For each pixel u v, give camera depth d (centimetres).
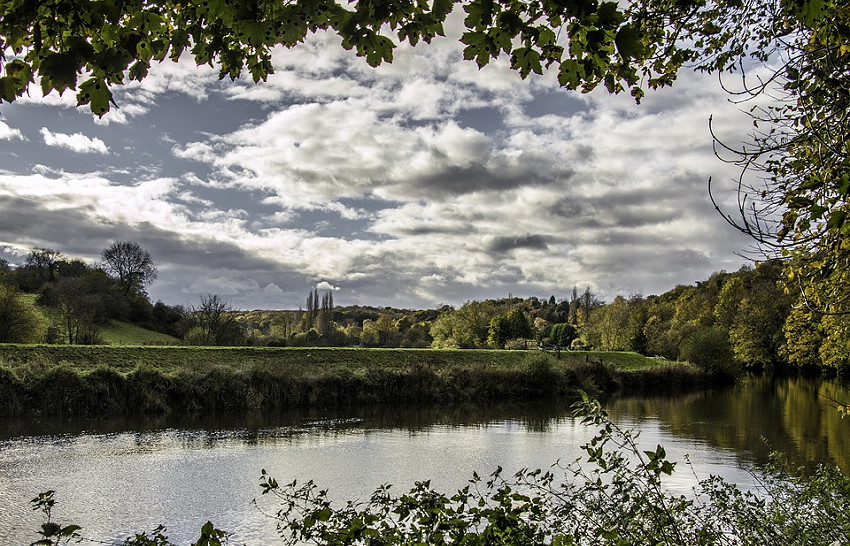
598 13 279
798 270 579
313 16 292
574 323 12088
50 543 441
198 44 342
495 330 8531
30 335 4684
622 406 3912
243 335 6078
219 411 3294
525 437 2666
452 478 1853
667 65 598
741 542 665
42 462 2020
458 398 4128
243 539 1297
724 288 7381
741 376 5891
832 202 457
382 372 4025
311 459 2141
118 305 7362
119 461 2056
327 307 9294
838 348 1034
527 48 311
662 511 539
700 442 2477
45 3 276
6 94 294
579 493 582
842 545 548
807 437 2619
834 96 537
